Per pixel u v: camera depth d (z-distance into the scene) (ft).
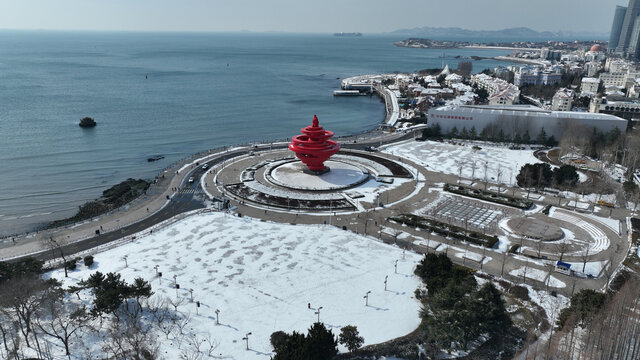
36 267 395.14
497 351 315.37
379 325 342.03
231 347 313.94
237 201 598.75
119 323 335.47
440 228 516.73
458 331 308.60
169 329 330.13
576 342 312.91
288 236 492.54
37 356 303.68
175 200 599.98
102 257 440.45
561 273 427.33
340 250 462.19
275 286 391.24
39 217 578.66
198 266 422.82
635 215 562.66
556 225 534.37
